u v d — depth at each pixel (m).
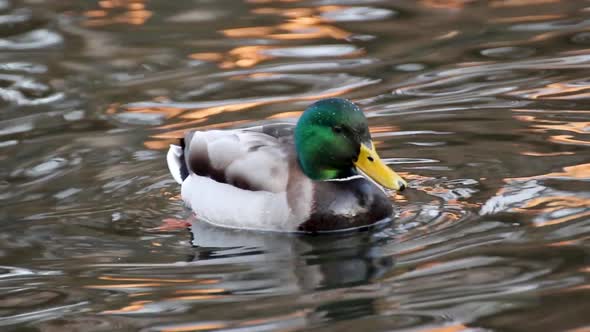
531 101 15.47
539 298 9.51
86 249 11.80
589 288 9.62
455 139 14.35
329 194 12.10
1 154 14.79
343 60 17.77
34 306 10.34
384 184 11.80
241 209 12.34
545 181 12.59
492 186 12.63
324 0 20.97
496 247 10.81
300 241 11.84
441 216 11.95
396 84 16.58
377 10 20.17
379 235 11.71
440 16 19.61
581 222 11.24
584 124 14.42
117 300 10.29
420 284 10.09
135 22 20.12
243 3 21.05
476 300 9.58
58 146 14.97
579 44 17.67
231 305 9.95
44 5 21.19
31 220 12.70
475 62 17.28
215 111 15.95
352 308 9.68
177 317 9.73
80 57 18.50
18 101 16.78
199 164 12.93
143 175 13.90
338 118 12.01
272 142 12.65
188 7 20.92
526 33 18.41
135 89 17.03
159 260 11.40
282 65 17.70
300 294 10.14
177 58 18.25
